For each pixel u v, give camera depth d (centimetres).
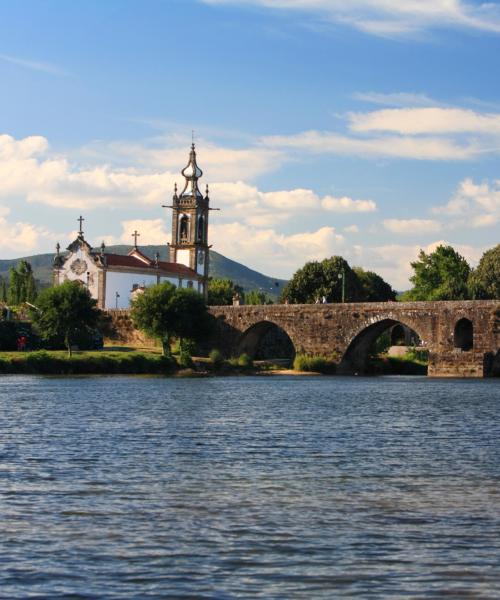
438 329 19375
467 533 4231
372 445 7281
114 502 4853
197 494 5088
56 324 19012
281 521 4453
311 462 6297
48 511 4628
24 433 7838
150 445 7112
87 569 3662
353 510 4703
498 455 6706
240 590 3428
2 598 3331
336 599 3338
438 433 8206
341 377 19438
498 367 19062
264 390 14375
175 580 3534
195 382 16512
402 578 3566
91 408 10400
